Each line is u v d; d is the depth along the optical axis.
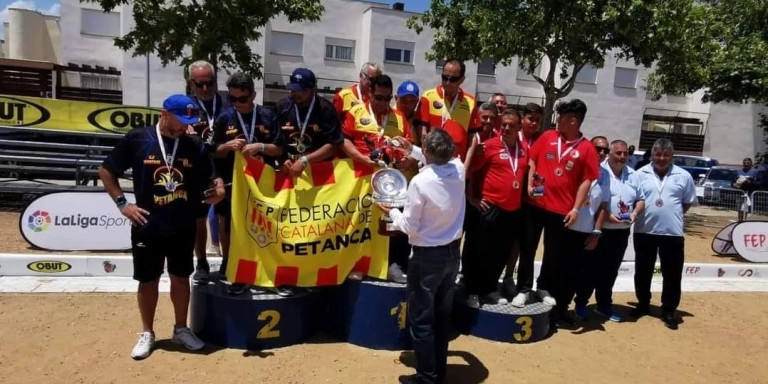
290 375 4.20
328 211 4.71
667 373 4.84
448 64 5.25
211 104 5.17
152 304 4.40
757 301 7.32
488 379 4.40
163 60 11.41
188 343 4.49
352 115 5.03
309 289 4.93
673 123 29.41
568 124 5.21
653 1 10.87
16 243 7.72
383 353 4.68
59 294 5.70
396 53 25.30
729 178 18.83
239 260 4.55
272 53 24.50
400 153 4.72
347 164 4.79
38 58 27.17
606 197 5.71
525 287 5.55
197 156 4.29
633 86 27.88
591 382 4.52
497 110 5.45
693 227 14.21
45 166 11.60
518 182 5.12
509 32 11.51
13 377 3.96
